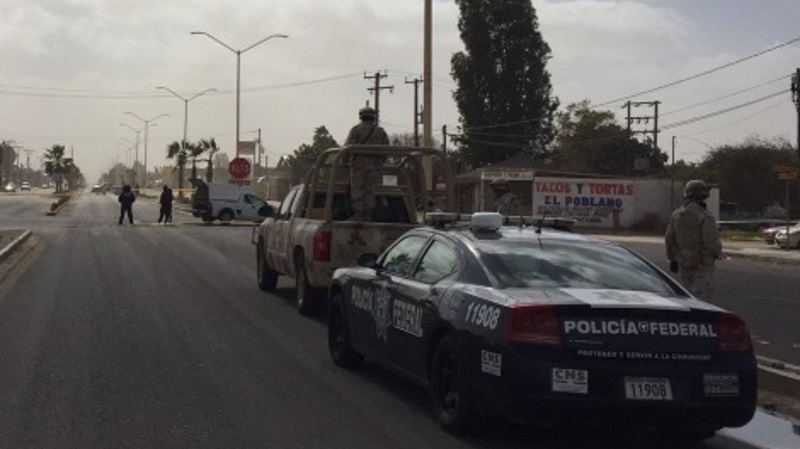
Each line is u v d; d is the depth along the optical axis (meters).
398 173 14.52
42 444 6.43
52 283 16.31
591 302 6.14
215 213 45.50
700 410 6.05
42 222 42.16
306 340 10.97
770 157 75.12
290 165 112.75
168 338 10.86
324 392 8.22
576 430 7.12
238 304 14.09
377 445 6.53
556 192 55.84
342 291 9.37
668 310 6.13
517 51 68.94
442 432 6.92
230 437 6.68
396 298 7.91
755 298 17.48
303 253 12.96
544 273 6.88
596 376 5.96
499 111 69.44
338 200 14.02
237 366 9.30
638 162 79.75
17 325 11.58
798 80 42.97
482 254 7.11
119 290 15.41
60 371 8.88
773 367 9.39
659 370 6.02
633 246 38.06
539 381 5.95
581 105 88.94
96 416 7.22
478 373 6.37
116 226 38.91
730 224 58.72
